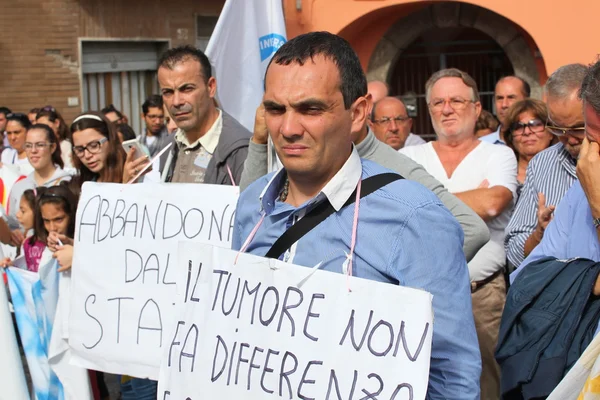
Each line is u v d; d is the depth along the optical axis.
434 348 2.80
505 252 5.72
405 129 7.49
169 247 4.75
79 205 5.02
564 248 3.78
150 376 4.82
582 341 3.43
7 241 7.46
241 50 6.12
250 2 6.08
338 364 2.77
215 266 3.10
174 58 5.20
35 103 15.57
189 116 5.20
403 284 2.79
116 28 15.95
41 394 6.05
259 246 3.11
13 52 15.40
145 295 4.82
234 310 3.01
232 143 5.16
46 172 8.46
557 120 4.36
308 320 2.83
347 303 2.78
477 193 5.59
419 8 13.79
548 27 12.38
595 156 3.49
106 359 4.91
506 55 14.73
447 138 5.98
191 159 5.37
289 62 2.82
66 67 15.70
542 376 3.43
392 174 2.93
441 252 2.81
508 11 12.55
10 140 10.66
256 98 6.14
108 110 12.14
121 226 4.89
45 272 5.94
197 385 3.08
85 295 4.98
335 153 2.86
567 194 3.86
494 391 5.62
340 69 2.82
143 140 11.74
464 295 2.86
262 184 3.31
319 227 2.92
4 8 15.32
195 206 4.69
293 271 2.87
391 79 14.78
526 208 5.15
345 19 13.38
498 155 5.89
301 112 2.80
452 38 15.04
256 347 2.94
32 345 6.04
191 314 3.16
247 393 2.94
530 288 3.58
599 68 3.32
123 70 16.36
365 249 2.83
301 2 13.47
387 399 2.68
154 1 16.25
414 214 2.81
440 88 5.94
